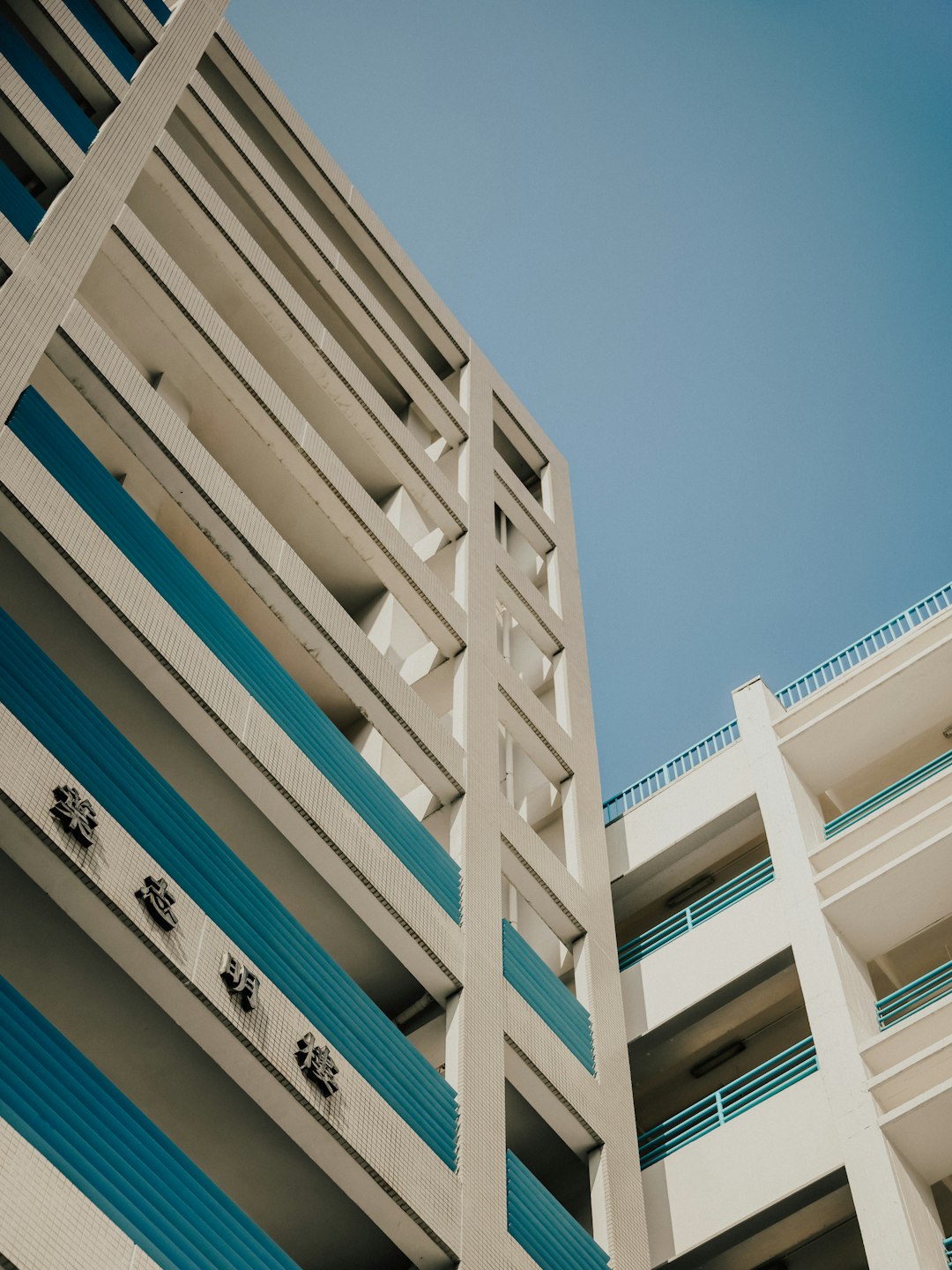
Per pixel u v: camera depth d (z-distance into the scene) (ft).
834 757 92.27
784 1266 71.97
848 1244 71.26
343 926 66.54
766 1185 70.64
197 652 63.41
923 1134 68.90
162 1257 44.42
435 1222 55.26
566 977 79.46
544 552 107.76
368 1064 58.34
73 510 60.95
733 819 92.48
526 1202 61.41
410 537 98.58
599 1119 69.41
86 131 78.84
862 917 80.79
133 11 94.68
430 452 107.14
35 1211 40.01
